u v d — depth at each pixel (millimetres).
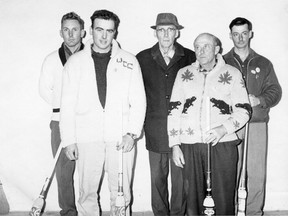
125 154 2543
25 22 3070
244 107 2383
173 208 2793
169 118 2469
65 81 2510
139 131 2506
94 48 2541
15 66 3084
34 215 2686
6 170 3109
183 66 2713
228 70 2434
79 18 2859
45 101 3080
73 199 2967
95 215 2609
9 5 3068
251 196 2914
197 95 2424
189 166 2428
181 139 2451
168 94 2680
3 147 3105
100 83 2504
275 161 3104
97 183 2586
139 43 3059
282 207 3109
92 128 2500
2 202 3086
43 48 3074
